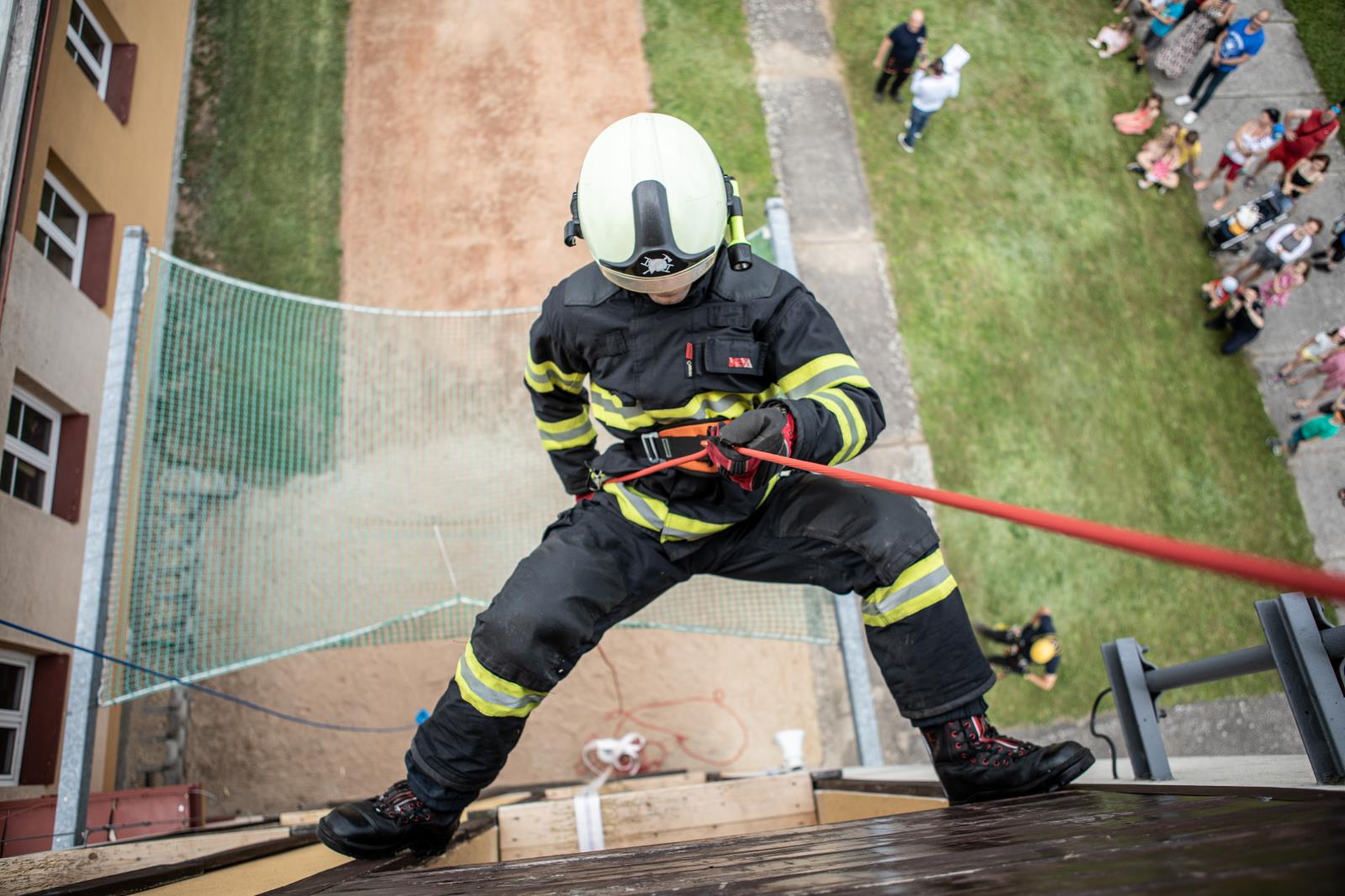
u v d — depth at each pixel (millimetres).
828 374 2477
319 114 9906
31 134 4641
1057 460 9023
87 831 4398
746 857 1730
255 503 6738
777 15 10828
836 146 10164
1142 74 11250
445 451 7609
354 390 7656
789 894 1199
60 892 1846
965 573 8445
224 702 7520
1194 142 10156
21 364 6141
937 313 9461
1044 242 10000
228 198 9430
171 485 6328
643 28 10570
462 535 7070
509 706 2510
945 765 2582
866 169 10094
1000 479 8859
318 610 6559
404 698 7613
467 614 7367
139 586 5895
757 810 4168
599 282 2592
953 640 2494
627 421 2604
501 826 4004
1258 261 9680
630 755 7375
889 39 9797
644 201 2291
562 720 7672
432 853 2748
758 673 7898
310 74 10109
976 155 10352
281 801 7270
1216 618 8578
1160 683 2500
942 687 2510
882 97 10477
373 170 9688
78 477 6855
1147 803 1845
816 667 7953
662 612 6227
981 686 2514
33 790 5949
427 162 9766
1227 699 8305
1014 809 2145
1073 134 10664
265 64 10094
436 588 6789
